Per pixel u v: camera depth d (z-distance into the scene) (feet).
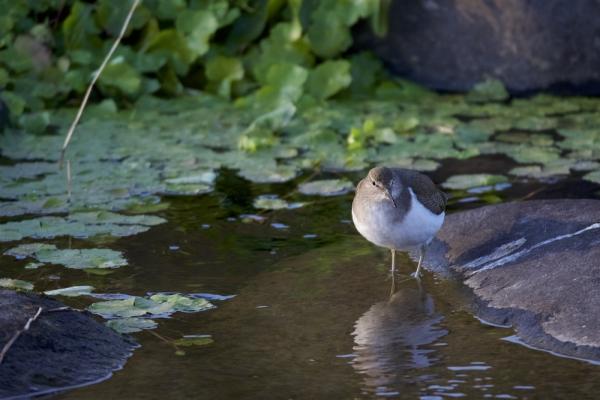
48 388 25.94
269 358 28.30
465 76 57.36
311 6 56.90
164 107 53.93
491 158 46.06
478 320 30.73
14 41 53.98
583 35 55.93
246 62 56.54
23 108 51.34
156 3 56.03
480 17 56.75
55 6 55.26
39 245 36.27
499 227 36.01
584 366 27.20
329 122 50.52
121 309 31.14
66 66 53.11
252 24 56.75
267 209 40.83
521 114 52.34
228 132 49.93
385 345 29.14
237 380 26.94
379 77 57.36
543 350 28.35
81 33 54.34
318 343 29.35
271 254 36.45
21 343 26.63
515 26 56.39
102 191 41.88
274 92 53.26
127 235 37.27
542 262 33.04
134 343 29.04
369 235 33.55
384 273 34.81
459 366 27.63
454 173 44.29
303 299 32.60
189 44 54.90
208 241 37.55
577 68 56.49
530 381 26.58
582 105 53.93
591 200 36.99
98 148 47.37
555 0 55.88
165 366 27.68
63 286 33.22
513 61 56.85
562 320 29.45
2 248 36.09
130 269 34.83
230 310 31.65
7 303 28.32
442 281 33.94
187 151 47.06
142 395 25.96
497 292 32.22
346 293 33.12
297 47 55.67
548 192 41.63
